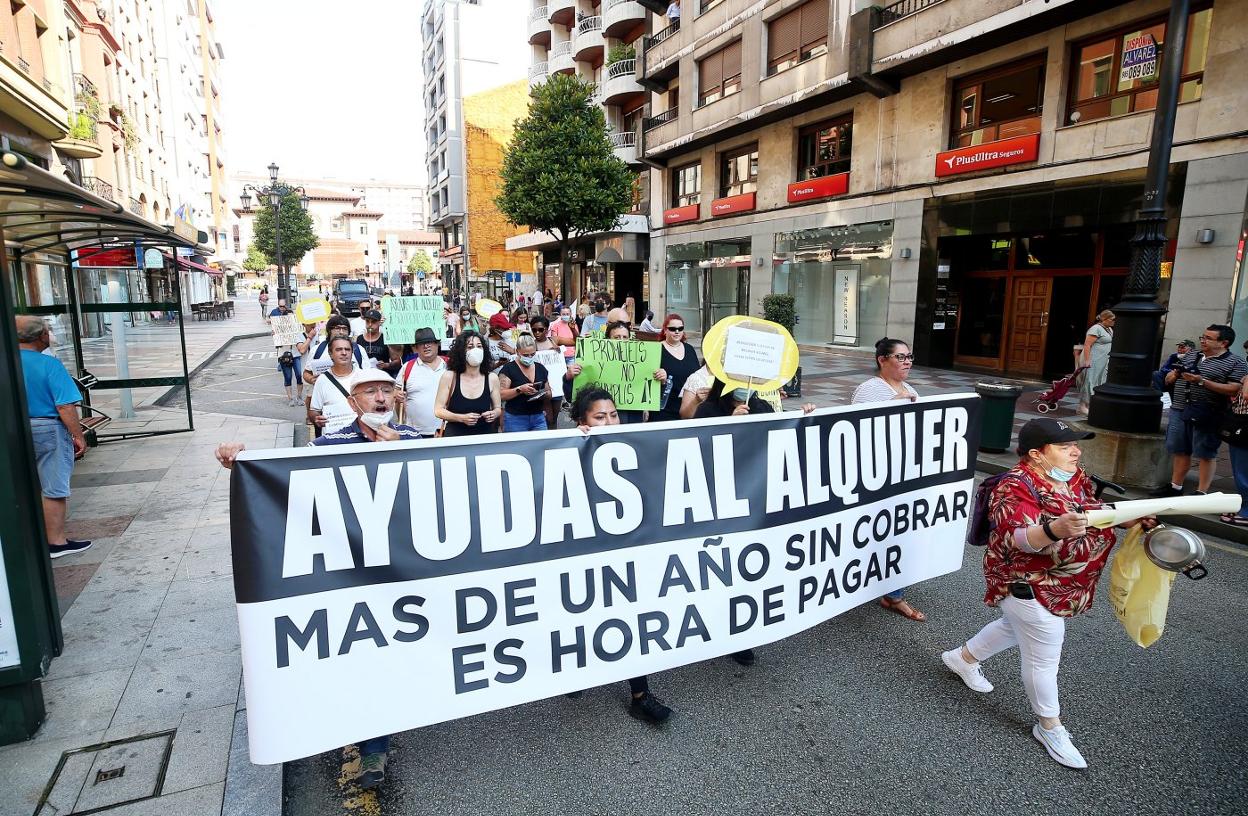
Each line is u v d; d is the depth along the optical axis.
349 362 4.62
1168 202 11.27
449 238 59.19
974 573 5.09
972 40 13.60
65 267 8.49
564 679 2.99
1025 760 2.98
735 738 3.15
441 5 53.47
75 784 2.66
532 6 37.09
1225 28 10.42
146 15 31.73
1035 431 3.00
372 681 2.63
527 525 2.89
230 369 17.70
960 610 4.45
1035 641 2.98
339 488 2.57
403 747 3.10
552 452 2.94
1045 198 13.17
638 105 29.83
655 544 3.16
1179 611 4.40
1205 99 10.72
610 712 3.36
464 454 2.77
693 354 6.09
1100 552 2.92
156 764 2.79
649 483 3.15
